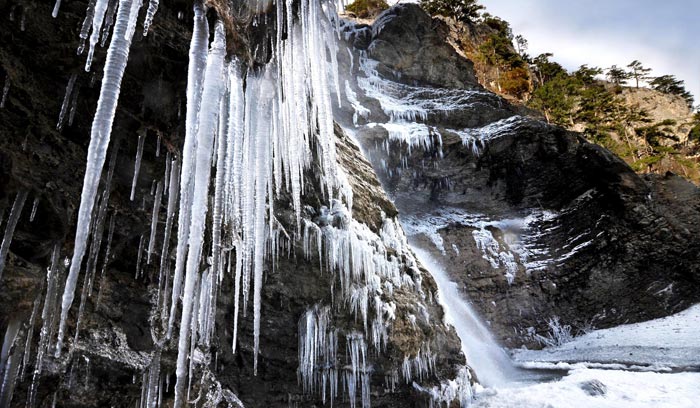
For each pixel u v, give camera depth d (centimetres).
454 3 3756
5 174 273
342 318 588
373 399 607
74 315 331
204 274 426
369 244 698
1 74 277
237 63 356
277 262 547
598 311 1485
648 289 1480
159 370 386
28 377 291
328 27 621
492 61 3344
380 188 902
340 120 1508
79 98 318
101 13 248
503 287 1489
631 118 3388
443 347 740
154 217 356
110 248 360
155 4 280
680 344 1184
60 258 313
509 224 1628
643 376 903
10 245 279
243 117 382
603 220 1552
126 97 332
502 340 1396
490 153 1577
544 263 1548
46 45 292
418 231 1522
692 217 1571
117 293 366
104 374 343
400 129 1492
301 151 557
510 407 716
